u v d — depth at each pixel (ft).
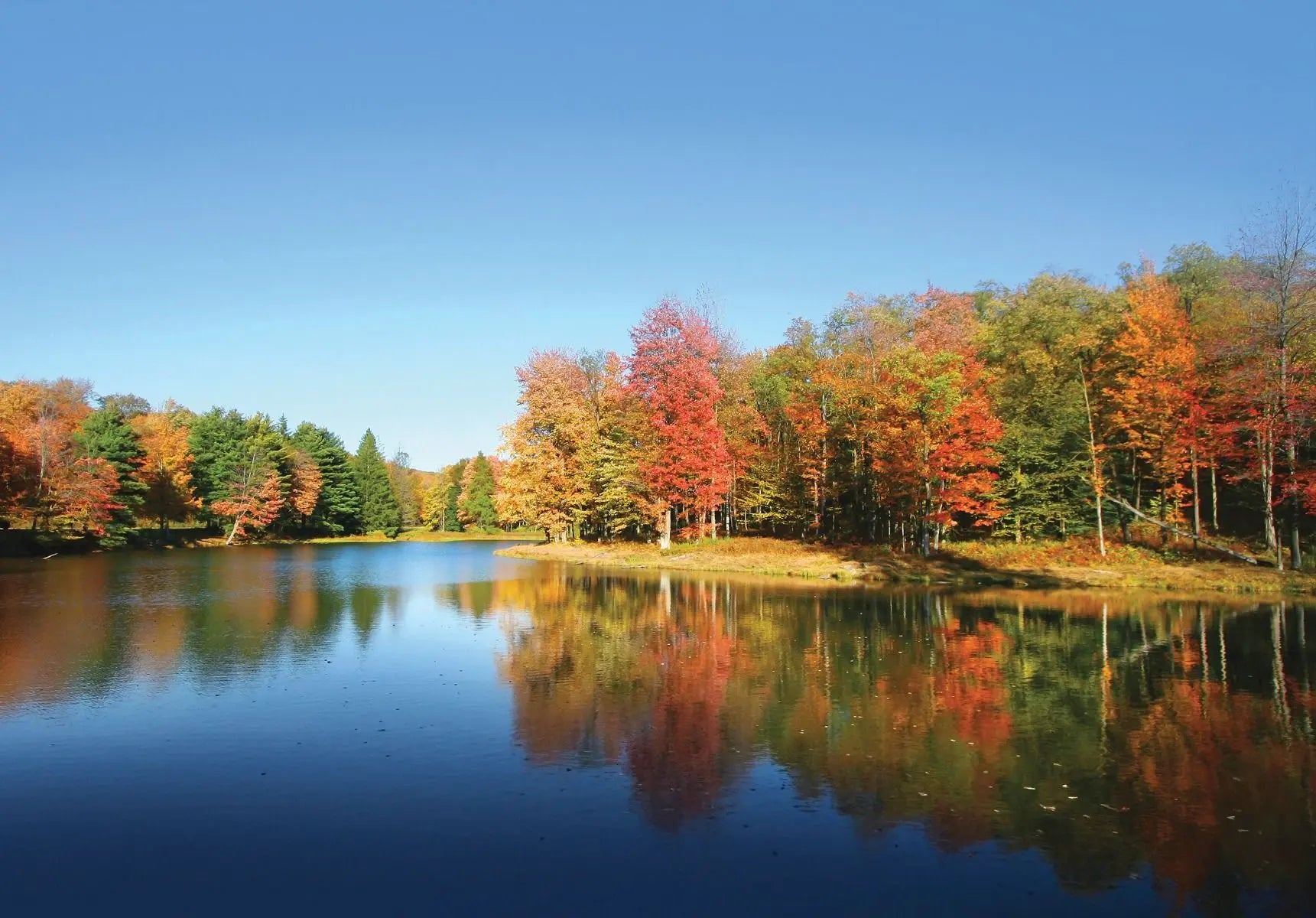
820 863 27.73
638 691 51.26
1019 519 138.92
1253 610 85.51
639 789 34.32
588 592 107.86
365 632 74.08
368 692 50.70
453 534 367.45
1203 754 39.17
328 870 26.99
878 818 31.53
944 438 129.29
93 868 27.20
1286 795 33.96
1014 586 108.99
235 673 56.24
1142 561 119.44
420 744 40.29
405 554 207.62
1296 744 40.70
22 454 177.88
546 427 200.34
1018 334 151.74
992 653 63.00
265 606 93.15
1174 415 122.42
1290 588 97.86
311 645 67.31
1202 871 27.32
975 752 39.40
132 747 39.86
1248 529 133.39
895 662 59.77
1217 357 116.37
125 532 213.87
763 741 41.09
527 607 92.43
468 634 72.79
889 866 27.53
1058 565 121.39
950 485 133.18
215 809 32.09
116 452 207.10
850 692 51.06
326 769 36.70
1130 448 132.46
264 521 259.60
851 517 168.66
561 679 54.44
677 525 194.90
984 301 195.62
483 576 134.21
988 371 142.82
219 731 42.45
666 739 41.24
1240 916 24.48
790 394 164.55
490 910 24.48
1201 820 31.48
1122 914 24.61
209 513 252.21
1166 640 68.08
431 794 33.68
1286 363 104.99
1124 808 32.65
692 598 99.81
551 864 27.45
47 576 132.05
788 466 164.66
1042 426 138.62
